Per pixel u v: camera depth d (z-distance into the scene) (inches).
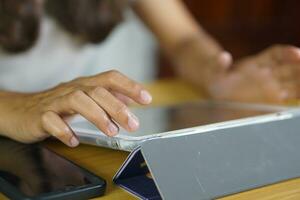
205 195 13.1
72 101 16.2
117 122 15.3
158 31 42.8
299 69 30.3
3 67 36.1
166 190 12.7
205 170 13.7
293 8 83.9
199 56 37.1
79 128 17.1
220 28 77.7
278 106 24.3
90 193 13.5
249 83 31.4
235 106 24.7
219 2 76.4
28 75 37.2
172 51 40.7
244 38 80.5
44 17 36.4
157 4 43.7
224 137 15.3
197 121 19.0
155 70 72.2
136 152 14.0
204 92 33.9
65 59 38.9
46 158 16.6
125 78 16.7
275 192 14.0
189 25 43.5
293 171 15.2
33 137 17.8
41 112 17.3
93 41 37.5
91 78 17.4
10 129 18.4
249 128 16.2
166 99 31.3
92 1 35.5
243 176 14.2
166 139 14.1
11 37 32.7
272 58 31.4
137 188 14.2
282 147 16.0
